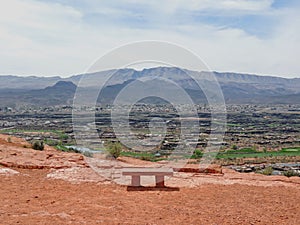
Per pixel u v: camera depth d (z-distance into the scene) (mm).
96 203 8492
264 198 9367
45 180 10820
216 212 7977
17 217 6973
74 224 6688
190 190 10172
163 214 7707
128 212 7781
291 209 8406
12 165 12531
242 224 7168
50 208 7891
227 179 11734
